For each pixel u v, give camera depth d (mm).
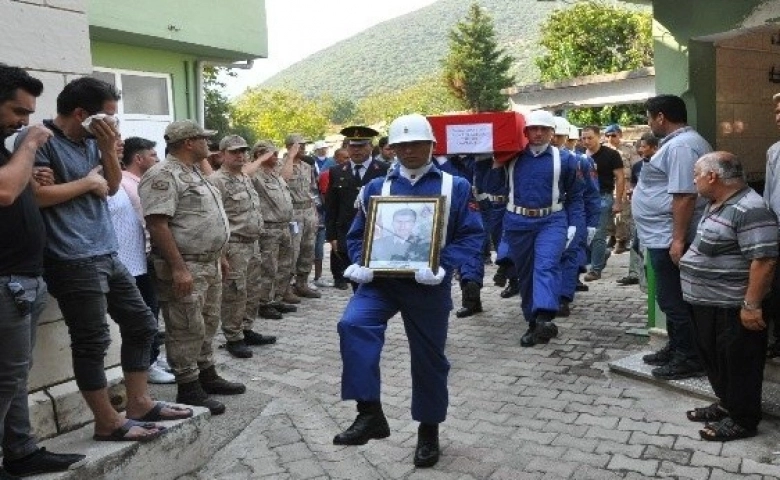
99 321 3438
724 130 5395
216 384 4898
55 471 3199
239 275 5926
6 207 2781
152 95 9648
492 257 11164
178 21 9000
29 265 2895
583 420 4262
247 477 3682
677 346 4652
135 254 4895
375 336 3516
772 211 3807
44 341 3744
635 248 8148
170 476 3637
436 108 57344
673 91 5234
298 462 3816
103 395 3488
